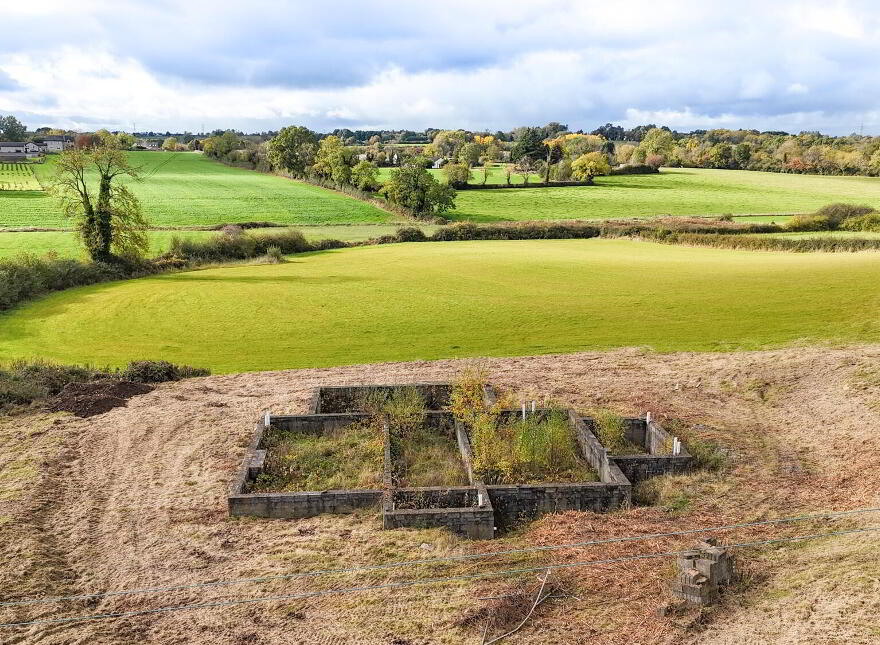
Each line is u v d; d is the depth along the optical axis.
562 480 17.58
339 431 20.69
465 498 15.95
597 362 28.75
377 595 12.09
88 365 28.78
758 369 25.72
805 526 14.03
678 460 17.58
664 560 12.78
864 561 11.95
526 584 12.19
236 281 52.41
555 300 42.97
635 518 14.83
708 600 11.31
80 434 20.42
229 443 19.78
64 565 13.46
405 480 17.45
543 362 29.05
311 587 12.45
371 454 18.88
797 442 19.31
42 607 12.02
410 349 32.44
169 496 16.52
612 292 44.97
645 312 38.50
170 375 27.16
